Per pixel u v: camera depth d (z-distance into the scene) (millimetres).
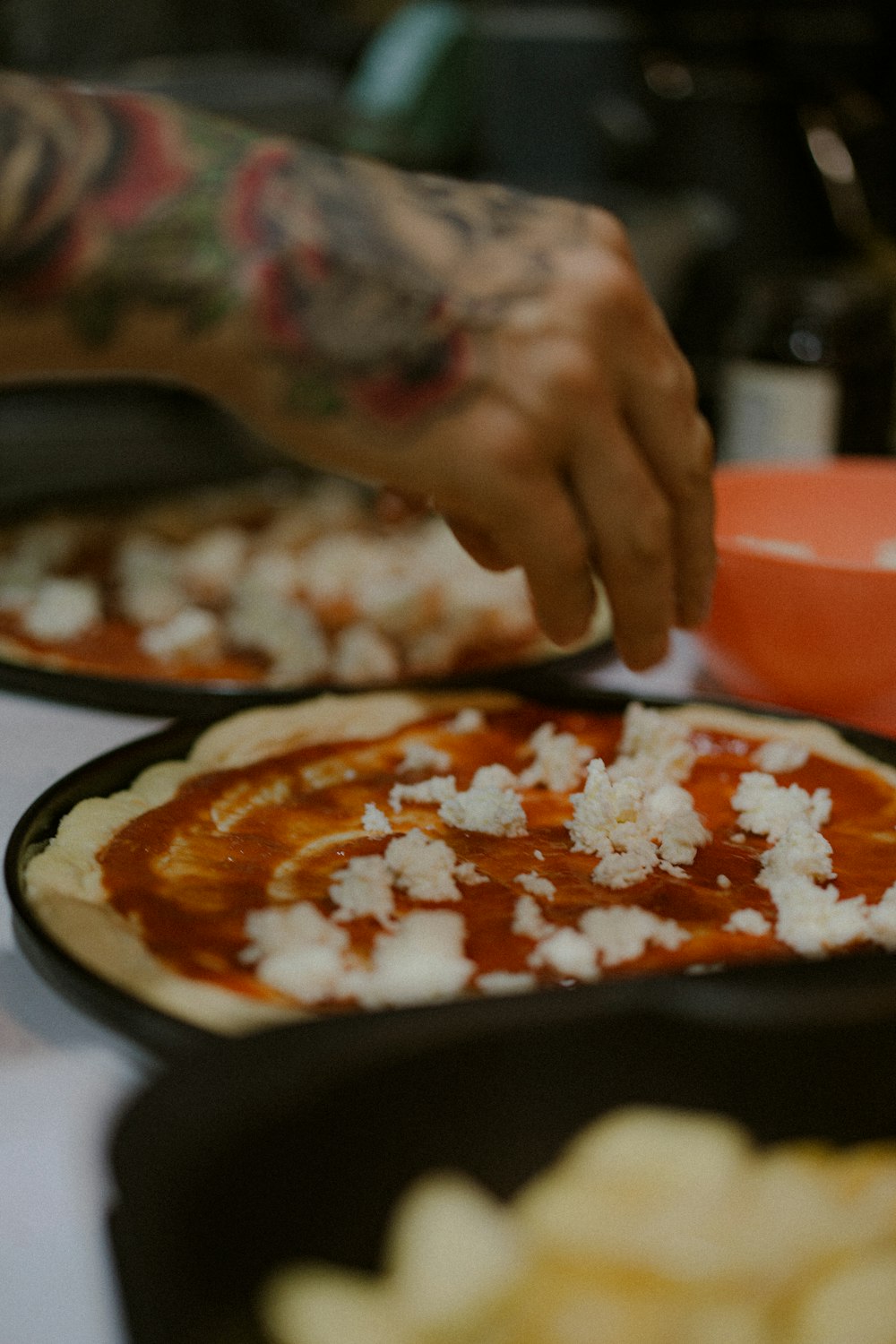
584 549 496
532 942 443
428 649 765
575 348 459
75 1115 364
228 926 444
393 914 460
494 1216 307
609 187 1560
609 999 334
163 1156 279
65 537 1018
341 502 1152
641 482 485
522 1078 323
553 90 1640
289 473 1264
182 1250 262
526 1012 328
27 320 447
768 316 1043
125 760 563
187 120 472
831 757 601
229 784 564
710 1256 300
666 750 591
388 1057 311
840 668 651
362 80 1694
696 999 336
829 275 1074
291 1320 271
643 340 478
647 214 1332
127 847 498
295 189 462
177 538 1036
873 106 1343
